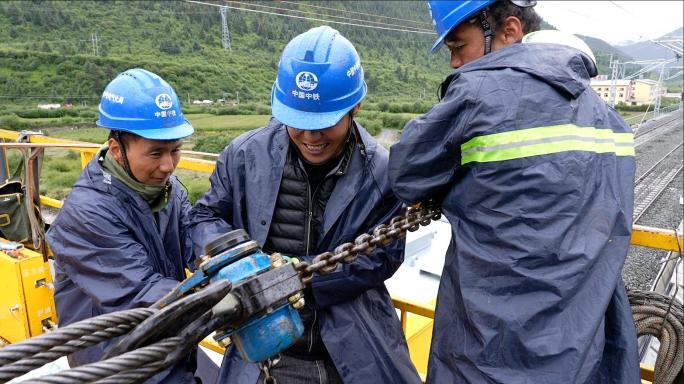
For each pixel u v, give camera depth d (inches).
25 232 135.8
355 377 69.5
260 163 72.2
